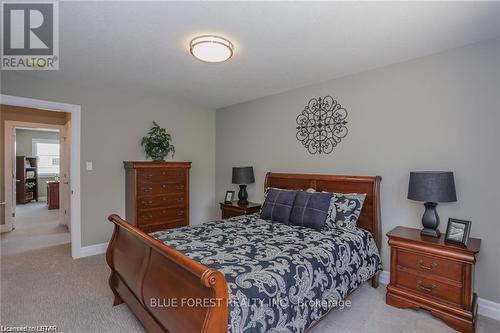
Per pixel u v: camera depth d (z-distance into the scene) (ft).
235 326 4.26
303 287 5.69
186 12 6.00
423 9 5.84
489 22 6.37
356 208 8.91
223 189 15.94
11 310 7.28
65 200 17.26
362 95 9.86
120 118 12.64
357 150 10.02
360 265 7.77
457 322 6.53
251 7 5.81
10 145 15.92
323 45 7.66
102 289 8.53
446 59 8.00
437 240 7.14
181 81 11.03
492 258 7.21
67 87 11.18
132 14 6.07
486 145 7.31
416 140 8.60
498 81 7.12
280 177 12.12
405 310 7.43
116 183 12.58
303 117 11.76
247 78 10.62
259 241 7.25
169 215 13.03
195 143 15.52
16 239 14.23
